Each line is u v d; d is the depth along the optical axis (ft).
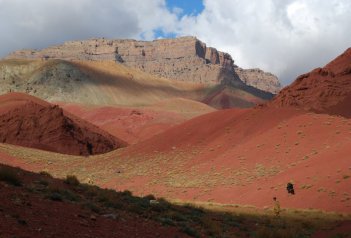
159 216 67.31
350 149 157.28
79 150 422.00
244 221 94.94
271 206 133.39
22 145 405.59
